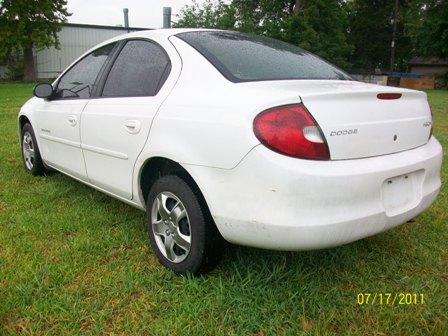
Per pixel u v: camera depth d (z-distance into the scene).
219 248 2.71
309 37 31.75
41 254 3.11
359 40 50.97
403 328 2.40
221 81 2.70
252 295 2.61
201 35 3.24
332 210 2.30
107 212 3.90
